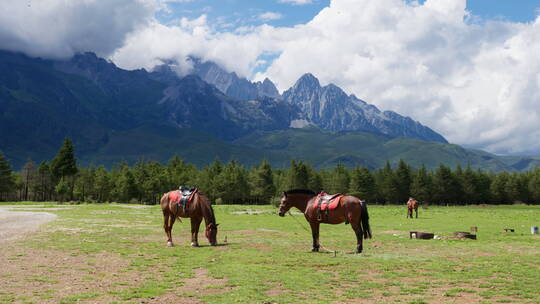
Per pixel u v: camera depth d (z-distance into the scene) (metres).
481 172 149.00
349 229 29.92
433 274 12.29
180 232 25.48
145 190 107.44
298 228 30.56
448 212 71.50
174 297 9.38
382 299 9.42
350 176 140.75
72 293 9.59
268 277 11.55
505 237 24.73
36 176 122.88
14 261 13.81
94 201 104.25
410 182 140.88
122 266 13.27
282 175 139.88
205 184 114.00
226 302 8.93
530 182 143.25
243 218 44.34
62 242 19.00
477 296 9.78
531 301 9.35
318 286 10.63
